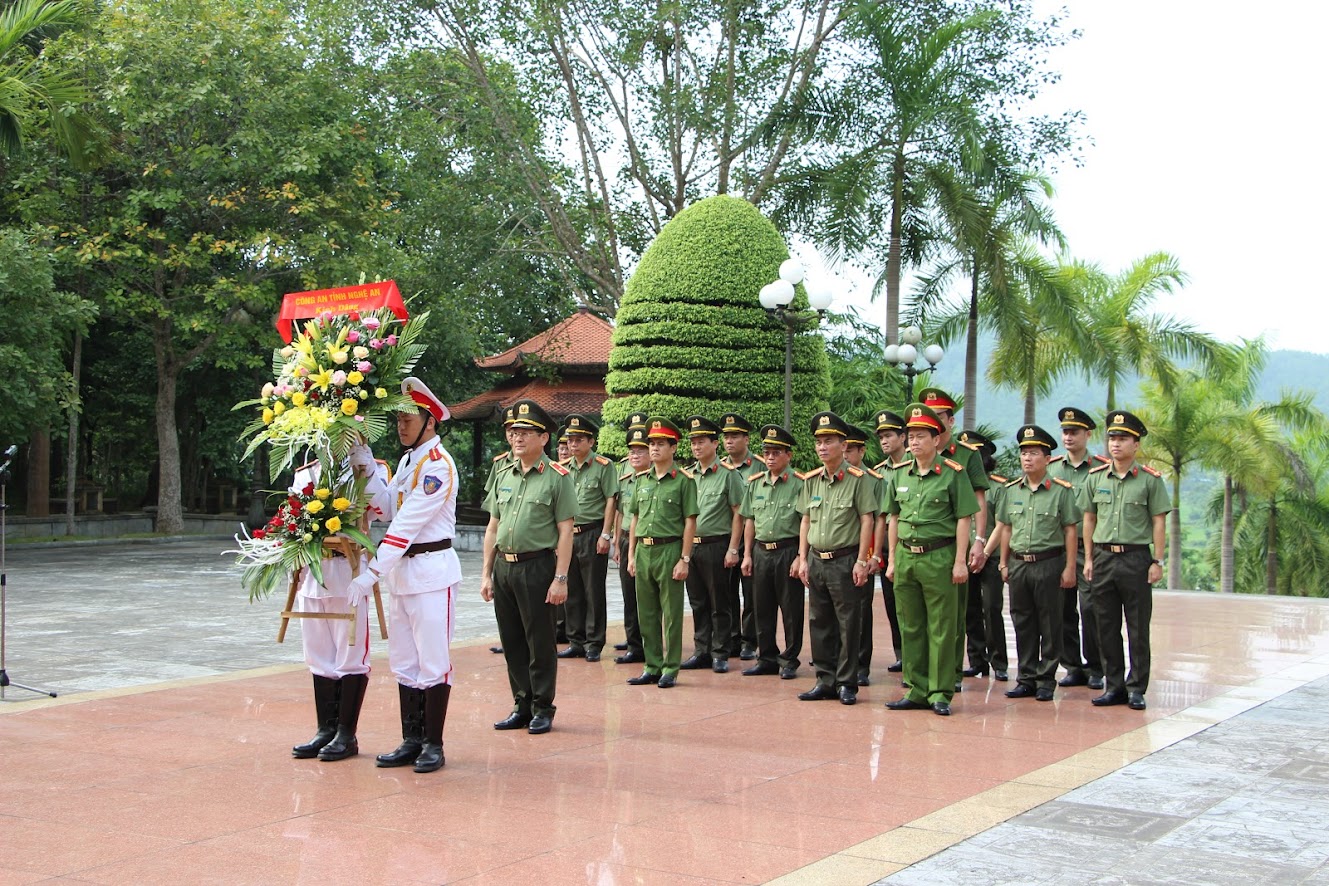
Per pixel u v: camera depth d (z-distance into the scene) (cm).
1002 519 913
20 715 752
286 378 627
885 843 501
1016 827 526
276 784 586
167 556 2180
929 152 2075
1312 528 3441
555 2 2191
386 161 2489
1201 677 962
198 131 2281
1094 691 912
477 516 2606
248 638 1127
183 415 3103
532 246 2377
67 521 2512
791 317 1450
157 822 520
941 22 2122
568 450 1071
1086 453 910
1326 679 952
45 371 1992
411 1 2281
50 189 2264
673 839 505
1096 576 847
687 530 891
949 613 802
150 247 2405
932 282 2388
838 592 838
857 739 716
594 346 2502
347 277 2281
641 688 891
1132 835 516
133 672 929
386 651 1028
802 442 1736
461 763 638
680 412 1714
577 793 577
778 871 464
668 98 2186
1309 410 3089
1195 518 7256
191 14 2273
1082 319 2492
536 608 712
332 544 618
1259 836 515
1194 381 2934
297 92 2306
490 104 2298
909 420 810
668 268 1758
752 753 672
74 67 2122
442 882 447
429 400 648
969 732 740
